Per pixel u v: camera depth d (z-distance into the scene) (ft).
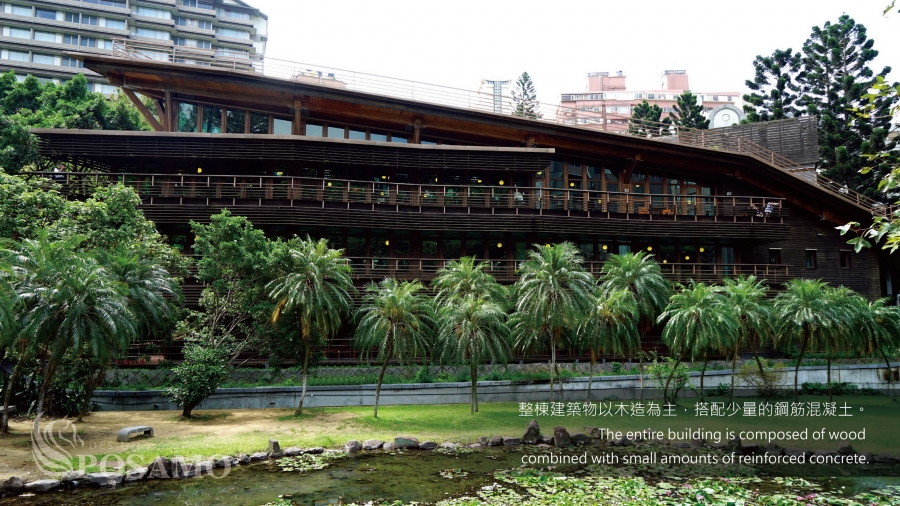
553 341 90.48
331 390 92.43
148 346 95.30
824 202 140.46
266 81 118.21
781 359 125.08
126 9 293.02
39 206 79.36
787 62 190.08
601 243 132.57
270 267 84.64
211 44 316.19
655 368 99.96
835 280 141.49
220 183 112.47
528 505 45.32
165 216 108.99
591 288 87.25
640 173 142.92
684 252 137.08
